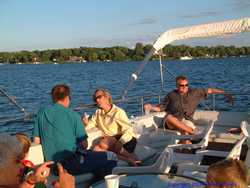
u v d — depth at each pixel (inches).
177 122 223.6
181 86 237.0
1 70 3196.4
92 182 151.9
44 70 2935.5
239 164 78.1
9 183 76.4
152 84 1187.9
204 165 155.5
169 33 254.1
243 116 247.0
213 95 268.5
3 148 75.9
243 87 985.5
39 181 89.0
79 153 151.7
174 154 171.8
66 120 148.6
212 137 213.6
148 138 202.2
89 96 971.3
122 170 140.1
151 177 117.5
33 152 150.2
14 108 746.8
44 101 872.3
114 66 3420.3
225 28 239.1
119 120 183.8
